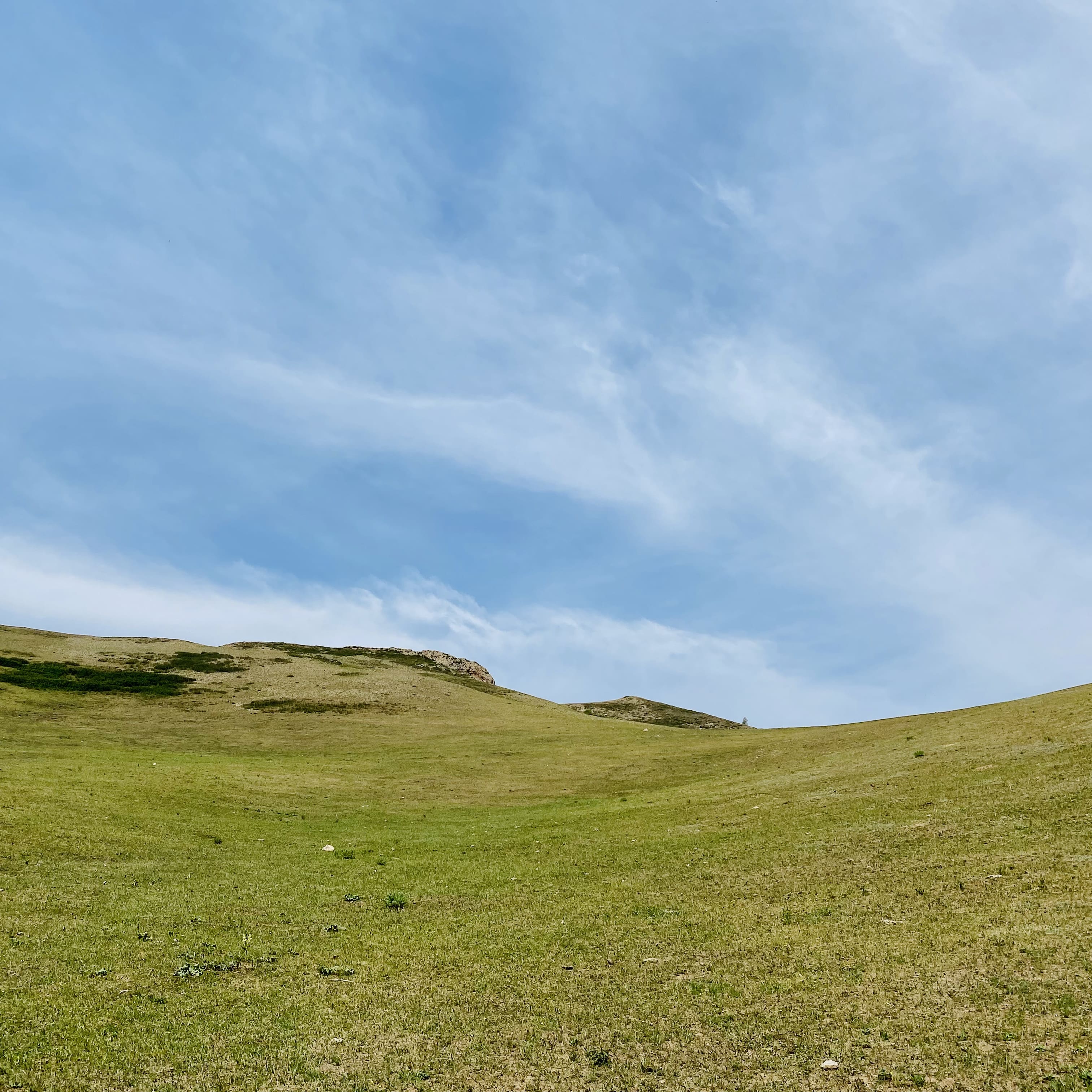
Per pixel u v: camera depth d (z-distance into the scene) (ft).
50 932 71.51
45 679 315.37
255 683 349.41
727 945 63.16
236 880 98.68
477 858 114.21
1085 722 134.82
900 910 66.23
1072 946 51.37
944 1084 38.47
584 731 299.17
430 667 474.49
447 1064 45.70
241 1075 44.70
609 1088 41.73
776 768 180.04
